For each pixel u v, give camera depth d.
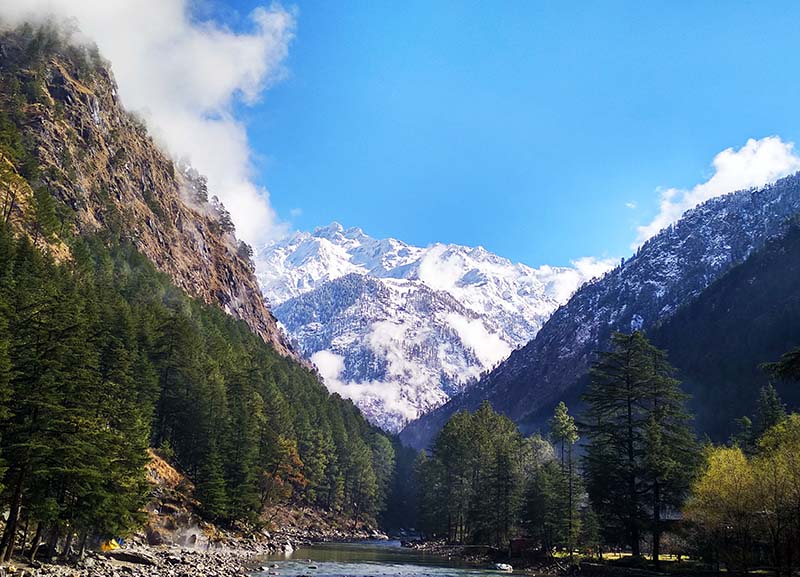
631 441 65.12
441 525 125.69
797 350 34.34
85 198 183.75
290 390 162.38
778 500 46.09
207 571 51.59
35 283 75.31
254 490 97.62
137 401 78.38
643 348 68.06
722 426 186.12
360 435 181.25
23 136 181.62
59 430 39.66
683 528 57.25
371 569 64.88
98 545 54.47
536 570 69.69
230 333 171.12
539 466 103.38
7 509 44.66
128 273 143.25
